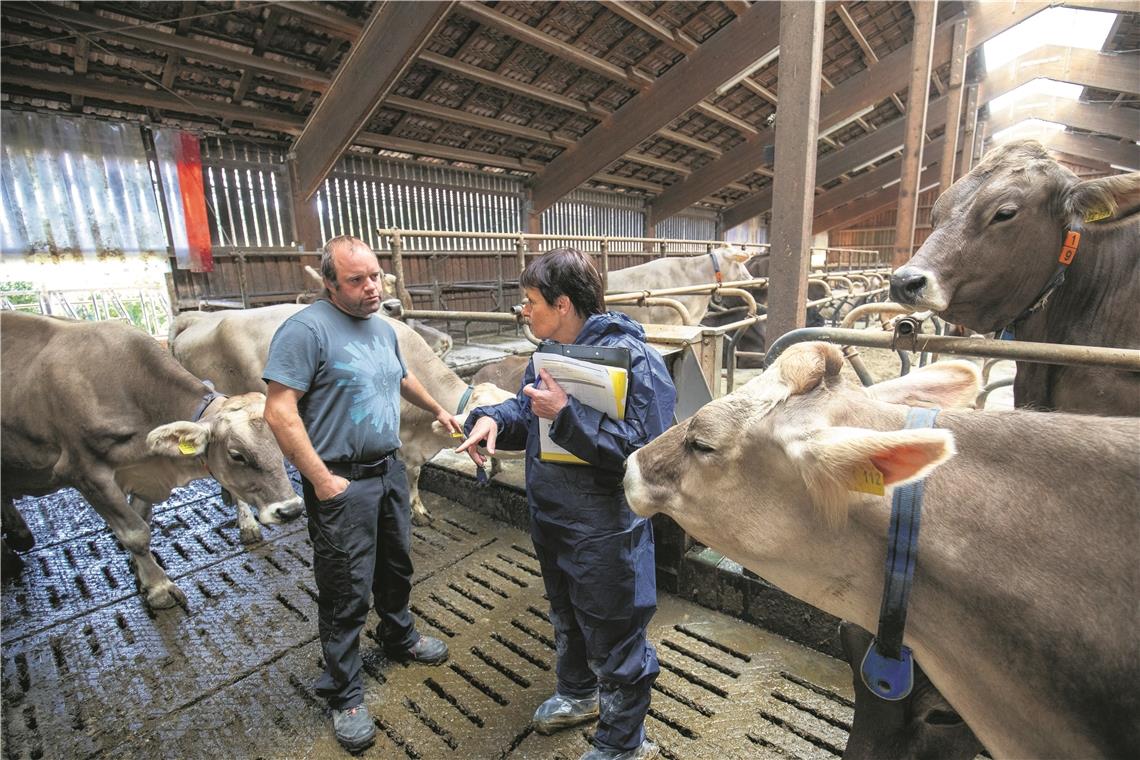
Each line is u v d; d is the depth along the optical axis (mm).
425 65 7145
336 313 1647
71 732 1697
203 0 5203
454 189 9805
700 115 11438
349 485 1620
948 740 1011
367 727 1615
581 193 12836
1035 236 1698
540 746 1595
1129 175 1512
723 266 5930
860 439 738
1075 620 703
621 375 1197
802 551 921
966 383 1015
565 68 8211
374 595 1908
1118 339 1670
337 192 8289
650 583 1389
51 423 2387
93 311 6770
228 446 2172
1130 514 696
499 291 10070
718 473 951
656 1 7535
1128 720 680
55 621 2256
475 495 3174
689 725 1624
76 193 5883
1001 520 757
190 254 6730
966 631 791
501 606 2289
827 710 1653
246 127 6945
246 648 2072
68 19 4812
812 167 3076
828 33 9562
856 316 2146
